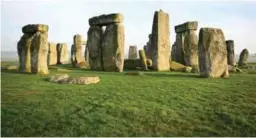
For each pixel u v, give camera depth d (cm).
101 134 826
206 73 1955
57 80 1602
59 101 1126
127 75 2053
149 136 826
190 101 1189
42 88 1377
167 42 2862
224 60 1972
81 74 2083
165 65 2833
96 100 1157
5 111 980
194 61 3186
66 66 3362
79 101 1136
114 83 1589
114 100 1162
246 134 872
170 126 905
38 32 2098
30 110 998
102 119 934
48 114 964
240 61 3844
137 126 894
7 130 830
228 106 1127
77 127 866
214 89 1441
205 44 1956
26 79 1697
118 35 2570
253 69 3244
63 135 809
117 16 2612
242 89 1448
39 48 2033
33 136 800
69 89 1362
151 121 936
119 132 844
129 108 1049
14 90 1316
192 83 1614
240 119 977
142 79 1794
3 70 2306
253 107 1118
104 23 2719
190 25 3222
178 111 1045
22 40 2212
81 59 3431
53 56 3969
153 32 2825
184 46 3278
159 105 1109
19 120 903
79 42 3428
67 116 951
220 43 1967
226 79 1850
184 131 871
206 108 1092
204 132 871
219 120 973
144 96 1248
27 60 2170
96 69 2738
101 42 2756
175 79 1809
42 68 2058
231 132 880
